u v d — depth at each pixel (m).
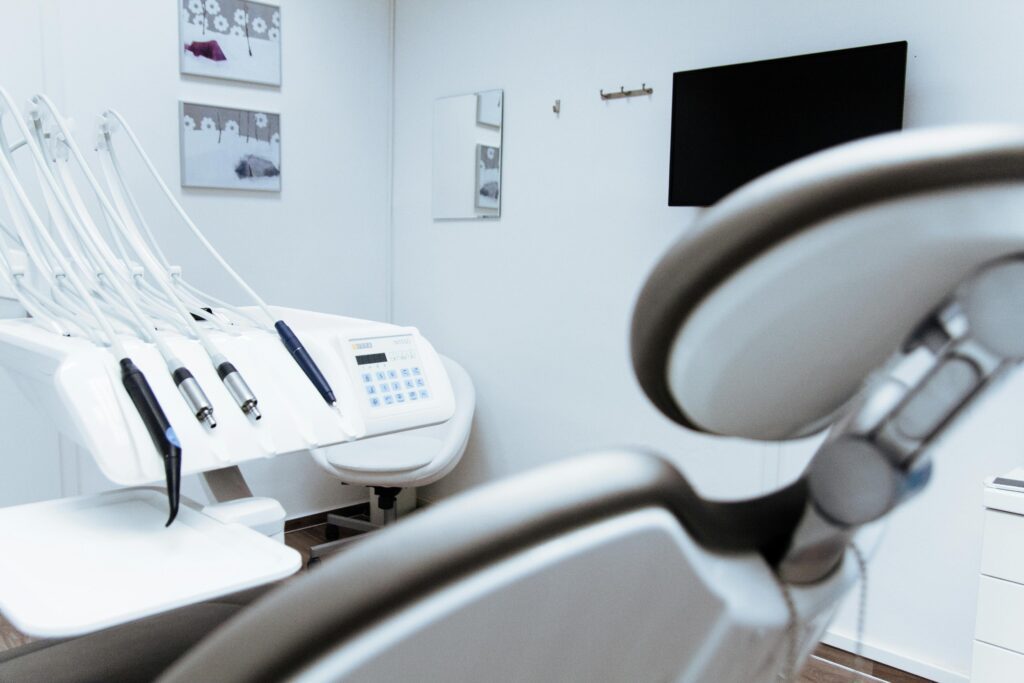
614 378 2.98
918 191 0.17
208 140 3.17
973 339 0.20
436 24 3.55
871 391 0.22
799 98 2.31
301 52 3.43
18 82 2.72
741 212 0.18
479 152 3.39
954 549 2.20
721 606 0.22
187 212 3.16
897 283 0.19
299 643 0.17
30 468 2.86
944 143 0.17
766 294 0.19
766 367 0.21
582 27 2.99
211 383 1.02
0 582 0.81
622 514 0.19
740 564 0.22
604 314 2.99
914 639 2.29
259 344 1.10
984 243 0.18
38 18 2.74
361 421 1.12
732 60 2.56
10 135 2.64
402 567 0.17
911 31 2.19
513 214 3.28
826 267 0.18
